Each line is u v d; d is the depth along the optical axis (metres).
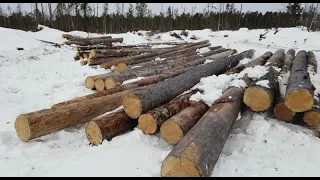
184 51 13.05
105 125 4.21
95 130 4.18
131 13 42.03
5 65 10.42
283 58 9.52
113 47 13.73
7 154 3.82
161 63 9.70
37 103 6.16
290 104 4.62
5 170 3.39
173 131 3.97
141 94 4.48
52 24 31.97
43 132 4.21
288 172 3.43
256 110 4.86
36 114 4.16
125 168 3.49
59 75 8.96
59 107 4.56
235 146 4.17
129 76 7.40
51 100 6.38
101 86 7.06
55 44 15.44
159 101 4.89
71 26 32.84
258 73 5.93
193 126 3.96
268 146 4.14
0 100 6.29
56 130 4.40
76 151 3.99
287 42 20.14
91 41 16.30
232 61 9.35
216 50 13.20
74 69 10.00
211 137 3.36
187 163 2.88
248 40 21.89
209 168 3.00
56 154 3.88
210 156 3.11
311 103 4.46
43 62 11.26
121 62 10.30
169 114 4.49
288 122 5.11
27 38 16.02
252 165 3.57
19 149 3.94
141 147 4.04
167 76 7.27
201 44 16.05
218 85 5.51
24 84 7.80
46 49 14.02
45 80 8.30
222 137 3.62
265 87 4.82
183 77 5.95
